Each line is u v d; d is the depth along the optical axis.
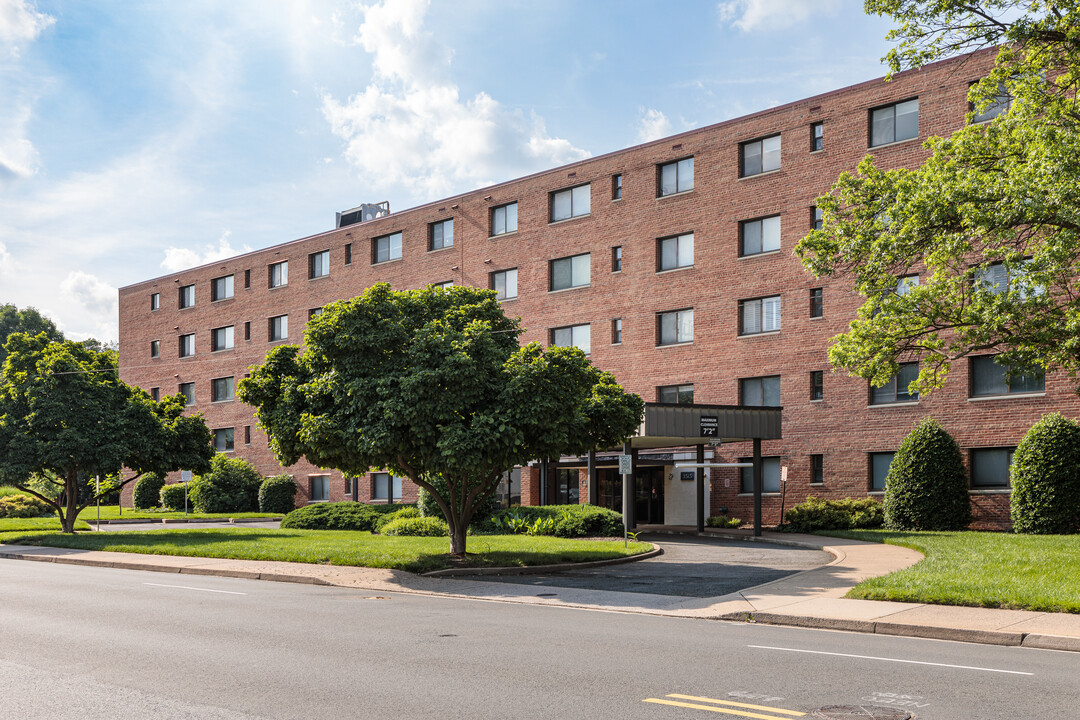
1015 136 19.70
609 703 7.83
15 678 8.94
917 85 33.59
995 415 31.31
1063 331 18.84
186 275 62.66
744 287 37.88
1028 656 10.26
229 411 59.25
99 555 26.05
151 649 10.61
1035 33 18.67
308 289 55.00
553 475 44.19
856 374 22.11
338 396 20.72
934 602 13.95
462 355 19.89
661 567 21.45
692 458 39.19
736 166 38.50
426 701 7.92
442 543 27.53
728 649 10.60
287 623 12.88
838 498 34.84
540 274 44.72
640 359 40.88
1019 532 27.72
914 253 20.55
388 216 51.25
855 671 9.23
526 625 12.74
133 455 34.97
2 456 32.59
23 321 89.56
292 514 40.00
